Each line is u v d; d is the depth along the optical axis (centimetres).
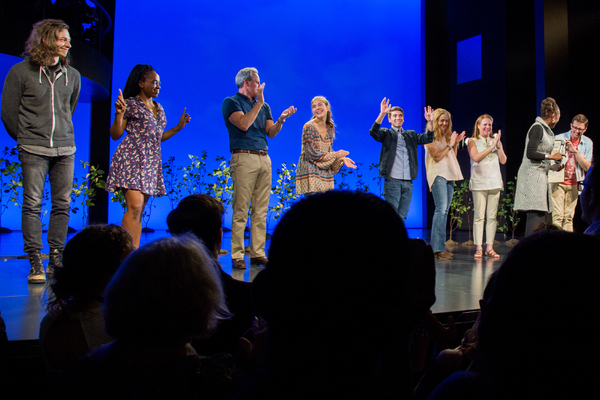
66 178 295
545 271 58
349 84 936
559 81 610
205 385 77
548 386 56
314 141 380
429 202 967
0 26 538
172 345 82
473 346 112
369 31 950
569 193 468
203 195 167
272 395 49
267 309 50
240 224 350
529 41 803
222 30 851
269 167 367
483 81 859
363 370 51
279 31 890
